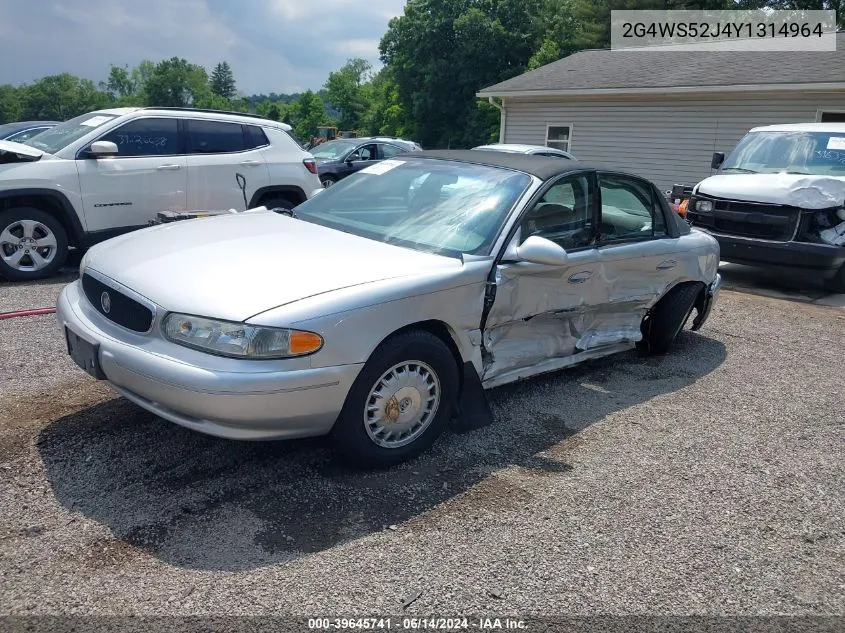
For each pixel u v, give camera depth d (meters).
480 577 2.79
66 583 2.61
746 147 10.12
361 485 3.42
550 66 21.59
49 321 5.73
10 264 7.14
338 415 3.32
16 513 3.02
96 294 3.62
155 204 7.91
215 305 3.11
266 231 4.10
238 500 3.22
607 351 5.11
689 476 3.74
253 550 2.86
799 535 3.25
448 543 3.00
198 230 4.12
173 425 3.90
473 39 42.62
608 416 4.48
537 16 43.28
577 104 18.70
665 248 5.27
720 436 4.29
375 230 4.21
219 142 8.41
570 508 3.34
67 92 115.88
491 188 4.34
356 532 3.04
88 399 4.19
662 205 5.46
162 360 3.08
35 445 3.61
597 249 4.68
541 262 3.91
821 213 8.48
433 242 4.02
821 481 3.79
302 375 3.09
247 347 3.02
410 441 3.66
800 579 2.92
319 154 18.12
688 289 5.65
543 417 4.39
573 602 2.68
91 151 7.40
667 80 16.73
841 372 5.69
